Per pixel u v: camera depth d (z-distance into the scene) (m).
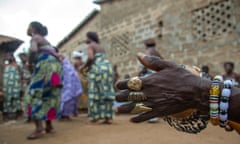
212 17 8.70
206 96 1.03
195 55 9.02
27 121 6.54
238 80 6.97
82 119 6.56
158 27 10.23
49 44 4.57
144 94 1.04
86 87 8.26
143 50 10.77
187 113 1.07
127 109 1.06
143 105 1.04
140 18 10.94
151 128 4.83
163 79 1.05
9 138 4.54
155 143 3.75
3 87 7.98
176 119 1.09
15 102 7.91
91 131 4.69
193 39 9.12
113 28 12.11
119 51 11.78
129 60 11.30
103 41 12.55
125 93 1.06
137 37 11.05
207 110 1.04
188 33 9.26
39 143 4.06
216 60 8.53
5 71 8.04
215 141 3.85
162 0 10.16
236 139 3.97
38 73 4.40
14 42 8.97
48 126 4.69
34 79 4.40
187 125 1.09
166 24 9.95
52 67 4.46
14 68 8.05
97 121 5.55
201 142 3.79
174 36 9.66
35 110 4.35
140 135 4.25
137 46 11.02
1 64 8.79
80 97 8.19
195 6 9.11
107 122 5.48
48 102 4.46
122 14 11.75
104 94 5.47
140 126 5.07
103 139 4.05
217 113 1.01
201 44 8.90
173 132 4.43
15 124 6.40
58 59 4.57
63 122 6.07
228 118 1.03
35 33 4.47
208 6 8.79
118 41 11.85
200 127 1.08
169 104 1.04
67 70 6.57
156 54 5.46
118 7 11.95
